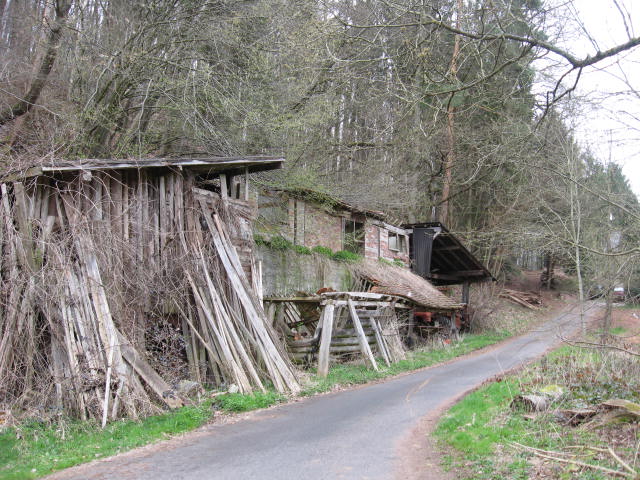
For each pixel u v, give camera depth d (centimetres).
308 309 1702
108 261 1083
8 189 1086
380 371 1522
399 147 1870
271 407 1053
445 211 3375
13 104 1537
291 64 1689
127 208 1166
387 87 1050
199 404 1009
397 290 2086
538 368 1269
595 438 741
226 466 672
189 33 1600
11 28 1747
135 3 1538
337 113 1955
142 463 692
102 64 1512
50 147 1352
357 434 838
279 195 1914
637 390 949
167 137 1758
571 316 2934
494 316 3259
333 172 2216
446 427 855
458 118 1961
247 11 1630
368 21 1081
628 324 1998
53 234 1066
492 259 3822
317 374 1398
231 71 1691
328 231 2170
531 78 1018
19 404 912
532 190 1923
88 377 922
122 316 1061
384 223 2588
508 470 627
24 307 979
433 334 2491
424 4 812
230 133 1719
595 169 1642
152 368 1033
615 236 1536
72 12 1606
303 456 716
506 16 809
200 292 1213
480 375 1498
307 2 1248
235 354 1170
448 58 1123
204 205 1300
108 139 1620
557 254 2064
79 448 764
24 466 692
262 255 1741
